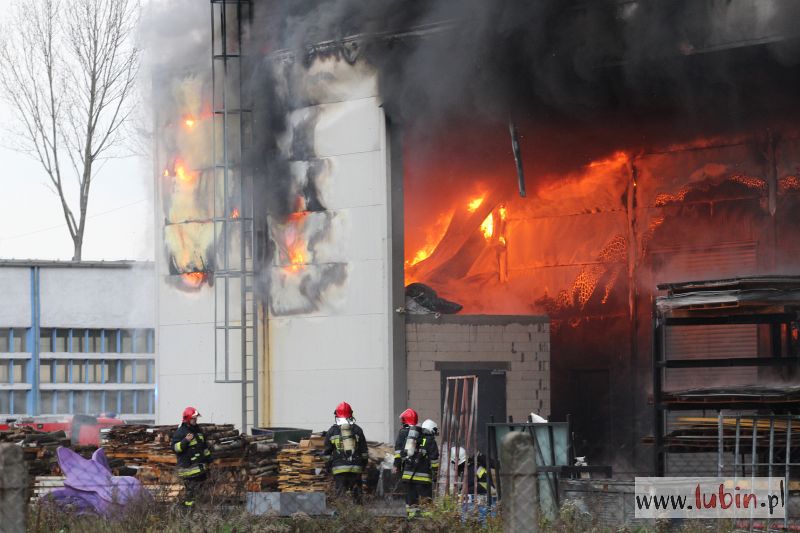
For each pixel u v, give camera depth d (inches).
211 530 647.8
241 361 1156.5
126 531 652.7
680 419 835.4
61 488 805.2
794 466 757.9
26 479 375.9
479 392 1127.6
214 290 1176.2
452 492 823.7
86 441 1212.5
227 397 1164.5
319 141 1136.8
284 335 1146.0
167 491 755.4
